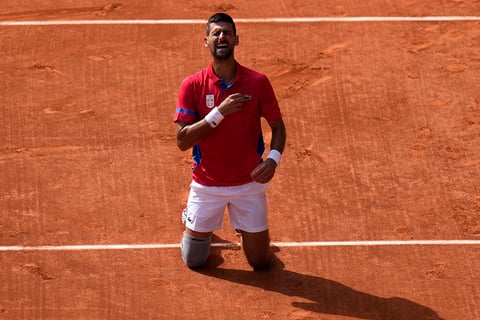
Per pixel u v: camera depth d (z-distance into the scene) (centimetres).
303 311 2744
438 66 3762
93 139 3394
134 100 3572
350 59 3784
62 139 3391
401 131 3456
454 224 3084
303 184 3225
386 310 2758
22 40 3859
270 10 4050
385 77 3700
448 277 2883
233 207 2781
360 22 3988
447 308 2772
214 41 2591
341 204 3150
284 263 2925
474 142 3419
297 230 3048
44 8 4044
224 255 2956
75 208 3111
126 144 3375
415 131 3456
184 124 2661
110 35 3894
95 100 3569
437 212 3128
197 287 2825
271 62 3762
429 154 3359
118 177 3238
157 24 3959
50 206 3119
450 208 3145
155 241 2995
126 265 2900
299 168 3288
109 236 3009
